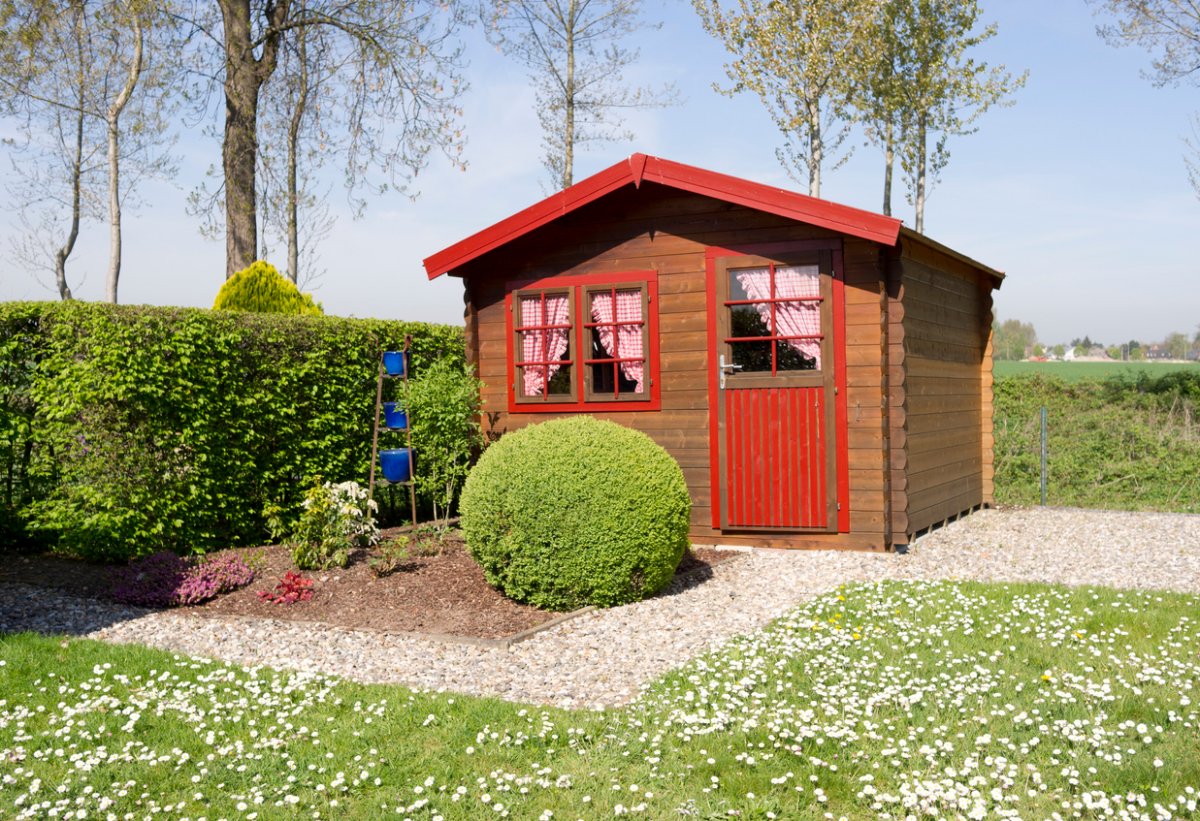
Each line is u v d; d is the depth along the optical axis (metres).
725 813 3.72
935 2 20.69
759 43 19.28
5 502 9.37
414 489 10.58
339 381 11.05
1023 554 8.95
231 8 17.23
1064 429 18.05
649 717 4.72
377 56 17.33
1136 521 11.07
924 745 4.22
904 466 8.59
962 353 11.52
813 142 19.91
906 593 7.12
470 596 7.41
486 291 10.19
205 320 9.48
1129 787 3.85
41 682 5.43
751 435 9.02
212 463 9.59
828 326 8.70
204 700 5.13
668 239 9.32
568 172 21.73
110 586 8.07
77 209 24.81
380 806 3.85
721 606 7.00
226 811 3.83
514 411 10.04
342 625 6.79
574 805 3.82
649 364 9.39
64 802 3.87
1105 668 5.32
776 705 4.82
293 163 20.80
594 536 6.92
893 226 8.02
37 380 8.92
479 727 4.63
